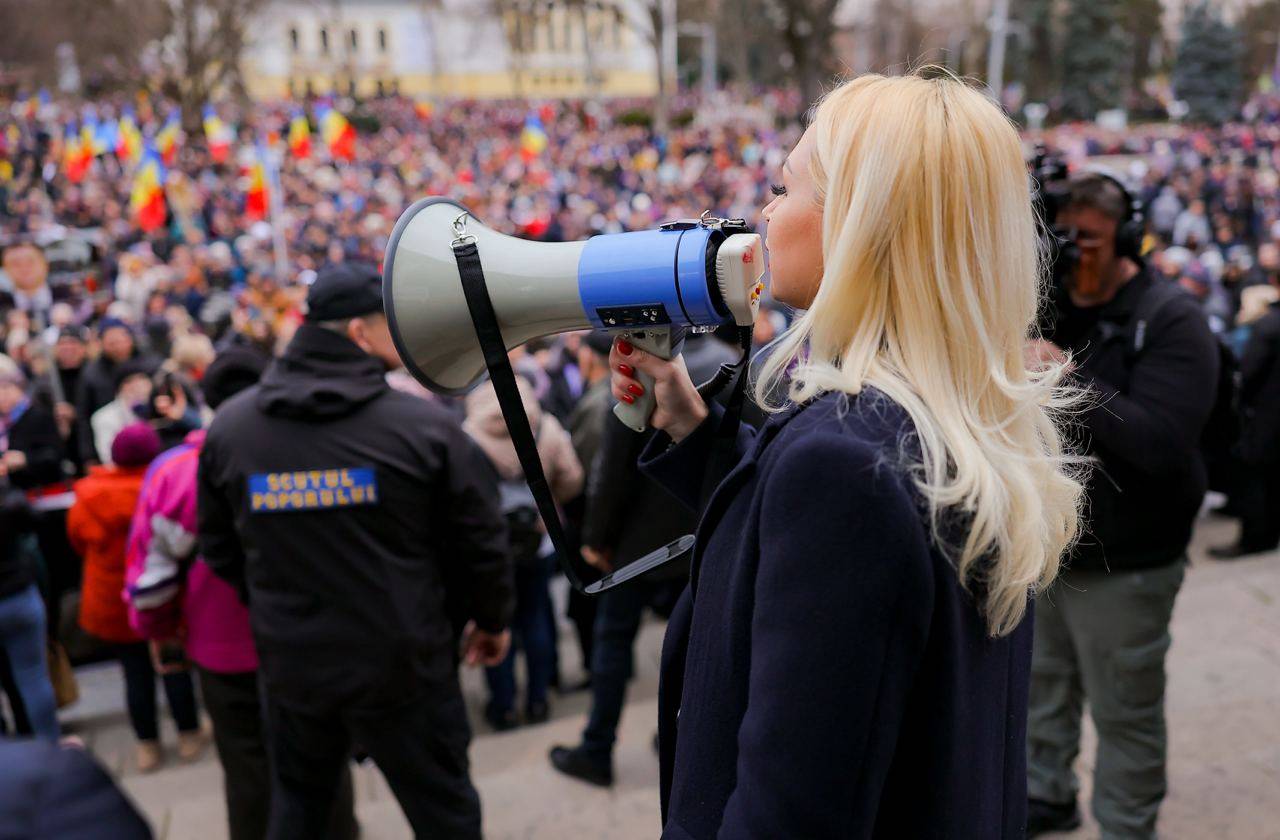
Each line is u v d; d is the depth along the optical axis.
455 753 2.27
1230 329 7.94
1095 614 2.21
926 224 0.90
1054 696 2.47
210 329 8.28
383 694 2.15
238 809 2.73
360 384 2.15
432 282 1.15
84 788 0.68
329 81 63.38
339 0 61.78
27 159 28.45
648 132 39.81
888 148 0.91
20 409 4.87
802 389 0.94
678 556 1.16
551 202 22.73
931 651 0.88
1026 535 0.91
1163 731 2.24
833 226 0.94
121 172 24.64
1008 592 0.92
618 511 2.96
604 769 3.12
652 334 1.09
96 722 4.39
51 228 12.70
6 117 33.62
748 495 0.96
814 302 0.94
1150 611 2.16
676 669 1.12
